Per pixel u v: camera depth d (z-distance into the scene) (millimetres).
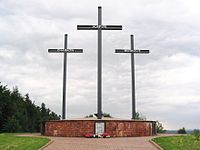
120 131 31016
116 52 38406
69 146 21562
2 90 51875
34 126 63219
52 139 26141
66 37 38406
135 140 25422
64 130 31531
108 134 30297
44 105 71062
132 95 37531
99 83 33375
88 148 20625
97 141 24656
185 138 26000
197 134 28219
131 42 38625
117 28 34875
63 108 36906
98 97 33000
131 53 38469
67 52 38125
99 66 33750
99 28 34781
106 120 30969
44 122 33594
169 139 25141
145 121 32250
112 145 22078
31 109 64125
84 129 30953
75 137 29859
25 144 22094
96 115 34281
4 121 50469
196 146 21219
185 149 19969
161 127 42875
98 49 34188
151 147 21109
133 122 31609
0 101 50219
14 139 25516
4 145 22047
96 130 30750
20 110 56812
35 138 26109
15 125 49500
